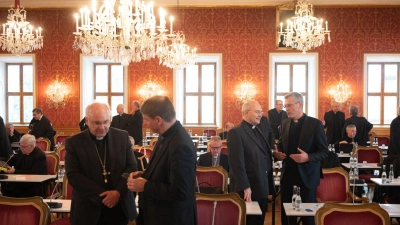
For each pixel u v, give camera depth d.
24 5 13.18
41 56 13.41
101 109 2.77
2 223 3.27
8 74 14.34
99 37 7.29
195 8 13.20
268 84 13.11
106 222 2.87
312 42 10.11
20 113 14.30
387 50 12.83
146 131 13.48
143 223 2.61
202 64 14.13
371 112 13.65
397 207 3.89
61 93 13.40
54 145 10.59
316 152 4.11
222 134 10.73
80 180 2.73
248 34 13.14
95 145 2.90
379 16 12.84
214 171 5.09
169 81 13.38
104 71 14.19
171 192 2.35
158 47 8.20
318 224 3.04
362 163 7.36
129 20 7.16
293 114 4.25
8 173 6.01
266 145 4.12
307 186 4.11
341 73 12.95
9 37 9.87
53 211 3.80
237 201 3.35
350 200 4.82
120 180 2.80
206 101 14.16
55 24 13.35
